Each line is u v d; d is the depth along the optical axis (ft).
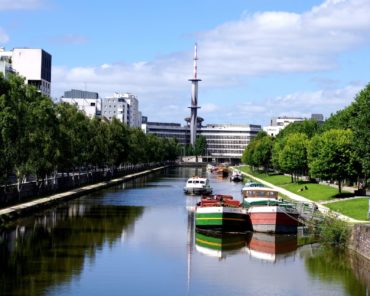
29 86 360.07
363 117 300.40
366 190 406.21
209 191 475.72
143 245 233.35
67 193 409.69
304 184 500.74
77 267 192.95
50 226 273.33
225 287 172.96
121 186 547.90
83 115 486.79
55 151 366.63
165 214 327.88
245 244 239.30
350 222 244.83
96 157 544.21
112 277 181.88
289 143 540.11
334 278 183.11
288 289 171.01
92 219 300.40
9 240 235.81
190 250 225.35
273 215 261.03
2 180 298.56
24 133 322.75
